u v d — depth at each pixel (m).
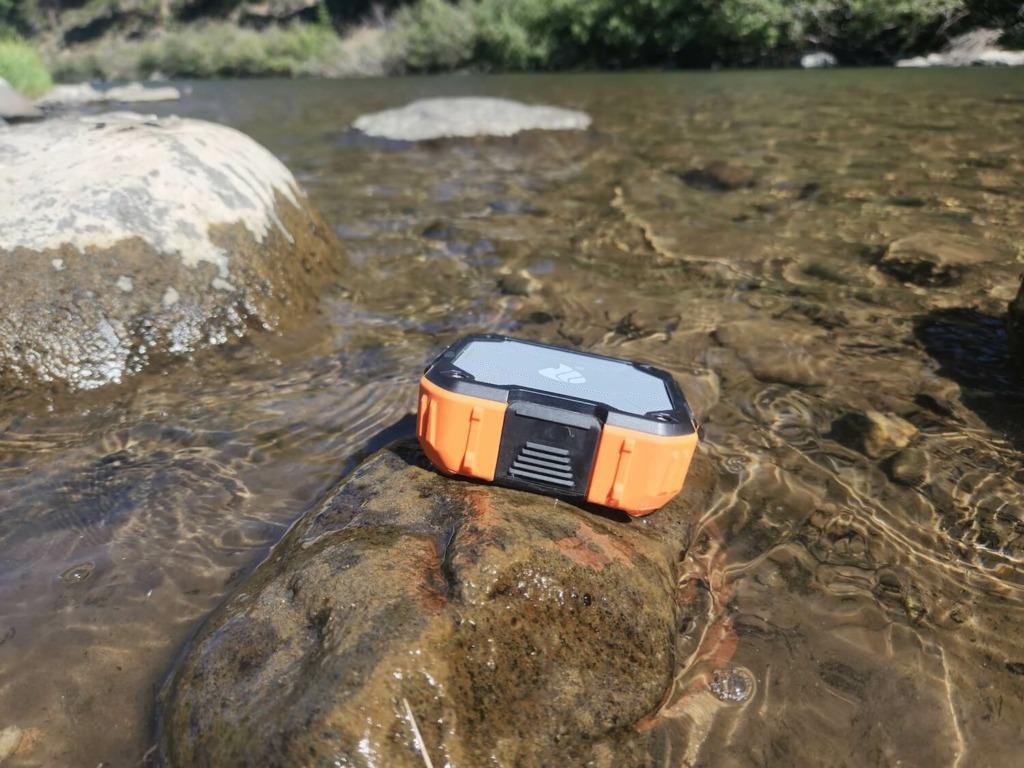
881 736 0.30
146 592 0.36
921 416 0.51
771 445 0.48
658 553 0.35
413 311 0.67
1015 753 0.29
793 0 2.96
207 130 0.69
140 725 0.30
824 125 1.45
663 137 1.42
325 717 0.25
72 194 0.56
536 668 0.29
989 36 2.73
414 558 0.31
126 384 0.53
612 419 0.32
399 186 1.11
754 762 0.29
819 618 0.35
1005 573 0.38
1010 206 0.91
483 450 0.33
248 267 0.60
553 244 0.84
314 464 0.46
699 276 0.74
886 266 0.75
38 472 0.45
